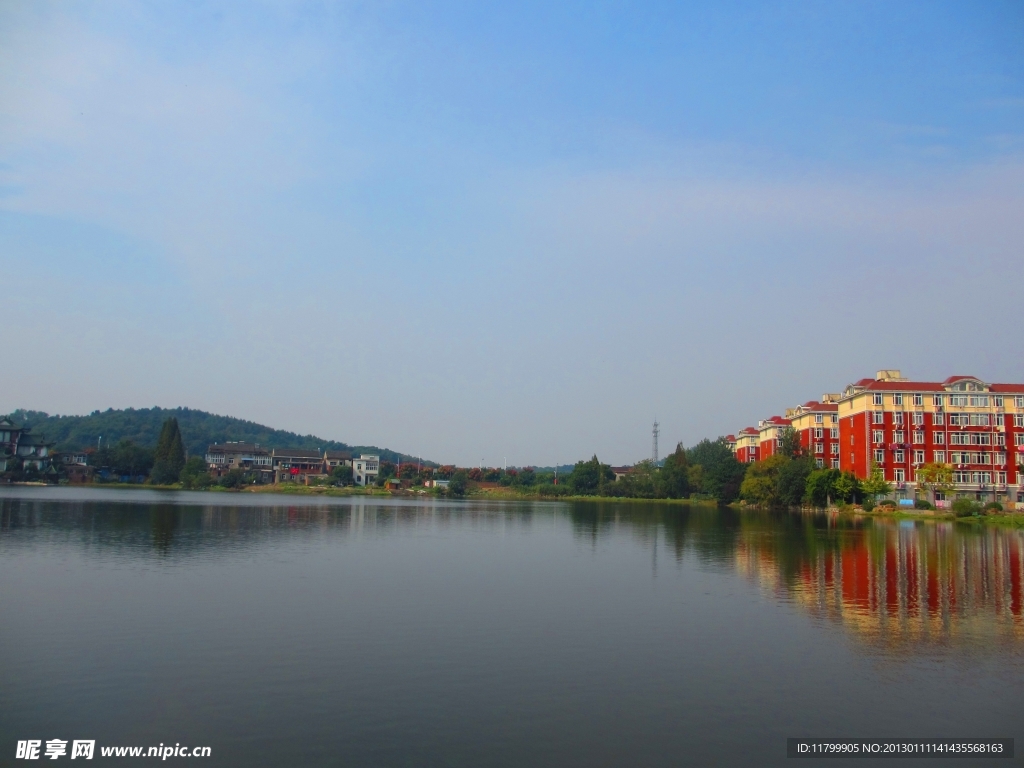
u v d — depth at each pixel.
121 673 25.27
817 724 22.27
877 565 54.84
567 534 81.62
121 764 18.77
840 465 159.38
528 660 27.75
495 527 90.81
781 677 26.41
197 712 22.08
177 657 27.16
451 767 18.89
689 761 19.64
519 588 42.94
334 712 22.25
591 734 21.17
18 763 18.73
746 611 37.19
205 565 48.84
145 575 44.12
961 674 27.09
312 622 32.78
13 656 26.92
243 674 25.42
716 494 182.88
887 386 142.62
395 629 31.89
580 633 31.97
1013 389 142.88
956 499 122.62
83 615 33.19
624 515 126.31
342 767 18.77
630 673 26.50
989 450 140.25
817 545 69.81
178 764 18.81
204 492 191.00
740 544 70.69
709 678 26.16
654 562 56.06
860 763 19.83
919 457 140.38
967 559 58.72
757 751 20.41
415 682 25.02
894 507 130.25
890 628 33.81
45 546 56.38
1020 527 98.38
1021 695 24.98
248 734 20.62
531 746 20.28
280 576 45.00
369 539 70.44
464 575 47.56
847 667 27.70
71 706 22.36
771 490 154.75
